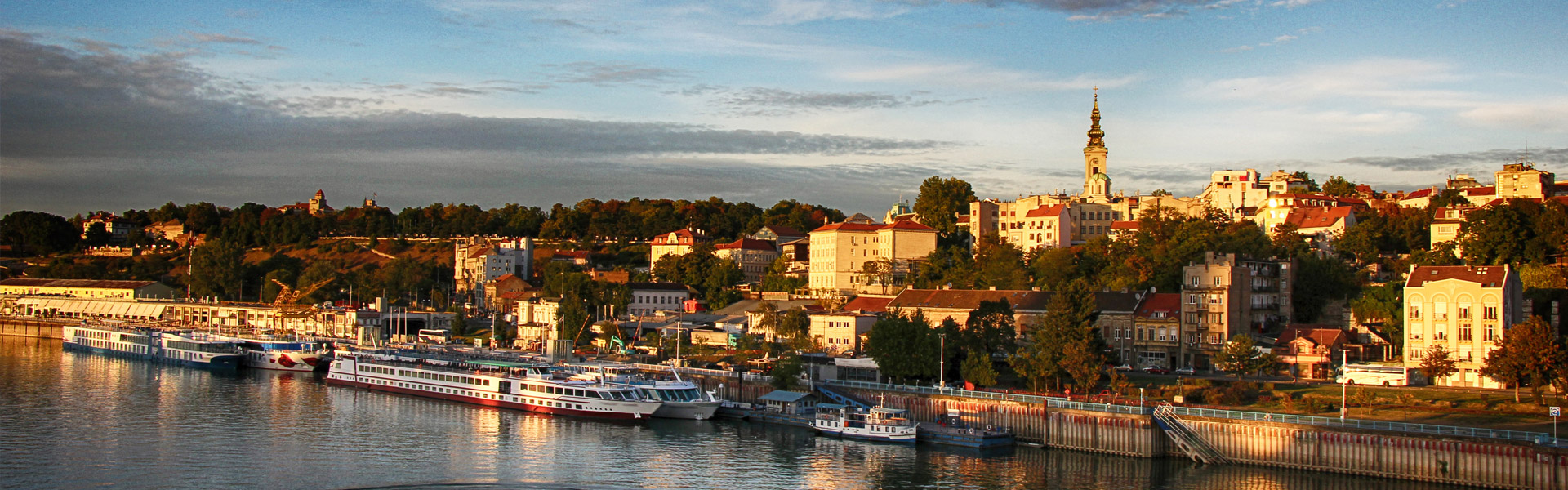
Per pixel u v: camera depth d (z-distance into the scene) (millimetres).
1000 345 192750
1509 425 134375
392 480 137125
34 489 131125
